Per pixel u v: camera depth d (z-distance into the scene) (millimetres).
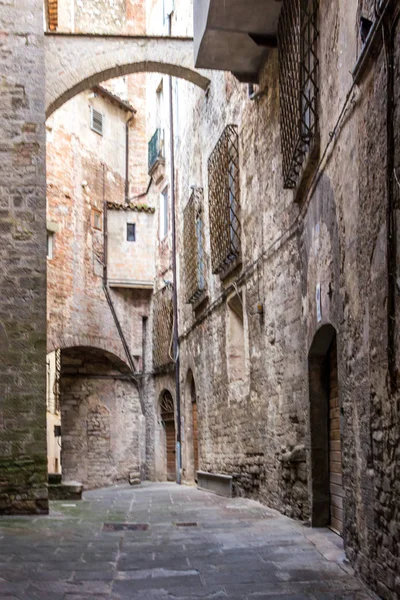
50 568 5461
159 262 19547
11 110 9867
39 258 9602
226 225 11578
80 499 11453
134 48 12195
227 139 11656
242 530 7348
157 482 19016
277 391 8906
